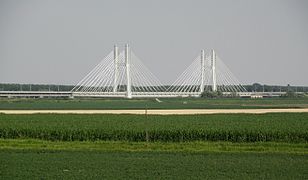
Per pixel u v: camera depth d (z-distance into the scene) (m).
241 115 91.06
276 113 97.25
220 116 88.19
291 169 40.59
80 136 61.94
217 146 53.94
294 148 52.28
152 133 60.78
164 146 53.72
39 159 44.66
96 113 97.75
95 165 41.94
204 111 111.56
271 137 59.69
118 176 37.72
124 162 43.31
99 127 64.25
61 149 50.66
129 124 69.06
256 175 38.34
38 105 142.75
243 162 43.56
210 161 43.97
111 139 61.38
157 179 36.81
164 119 80.25
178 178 37.12
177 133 60.62
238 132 60.06
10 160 44.09
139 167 41.09
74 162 43.25
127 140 60.91
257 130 60.34
